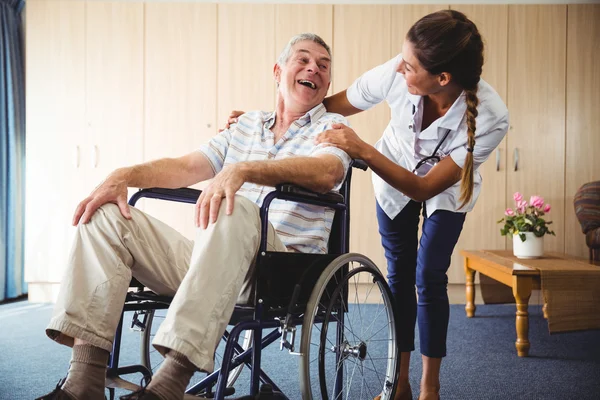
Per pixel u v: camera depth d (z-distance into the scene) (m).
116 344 1.51
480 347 3.07
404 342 1.95
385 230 1.99
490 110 1.80
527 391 2.26
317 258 1.48
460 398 2.17
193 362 1.17
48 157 4.54
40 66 4.54
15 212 4.59
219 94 4.57
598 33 4.54
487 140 1.81
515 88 4.57
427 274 1.89
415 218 1.98
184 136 4.57
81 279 1.31
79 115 4.54
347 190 1.66
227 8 4.57
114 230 1.36
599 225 4.03
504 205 4.57
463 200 1.85
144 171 1.56
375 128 4.56
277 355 2.83
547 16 4.55
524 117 4.57
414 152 1.94
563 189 4.57
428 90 1.72
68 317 1.26
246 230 1.28
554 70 4.57
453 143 1.84
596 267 2.92
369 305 4.35
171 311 1.20
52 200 4.54
